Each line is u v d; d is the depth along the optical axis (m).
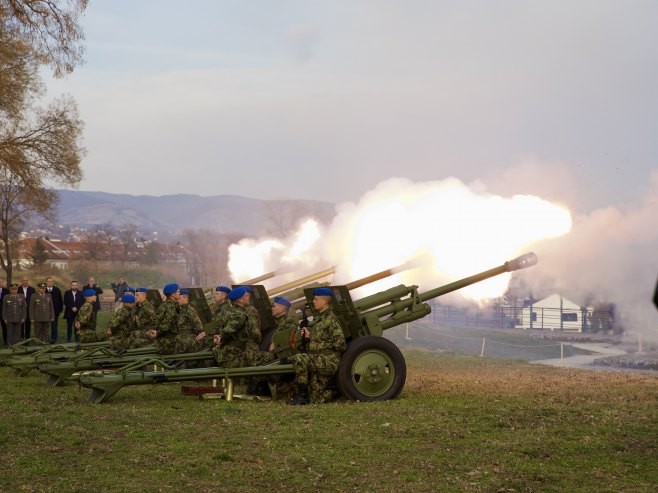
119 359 15.53
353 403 12.84
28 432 9.92
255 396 13.58
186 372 13.18
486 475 8.12
